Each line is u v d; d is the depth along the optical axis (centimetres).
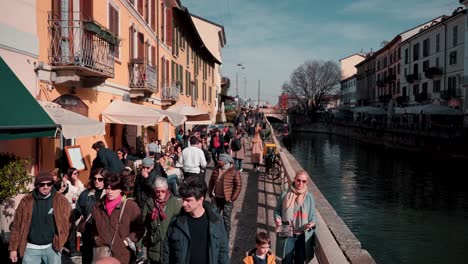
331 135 8425
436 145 3775
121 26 1554
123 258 470
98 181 557
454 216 2172
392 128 5194
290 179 909
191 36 3497
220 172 802
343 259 486
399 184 3019
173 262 403
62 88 1042
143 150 1836
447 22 4638
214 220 406
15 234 489
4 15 769
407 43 6025
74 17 1022
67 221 507
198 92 4003
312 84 9219
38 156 907
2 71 708
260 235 500
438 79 4916
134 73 1691
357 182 3155
